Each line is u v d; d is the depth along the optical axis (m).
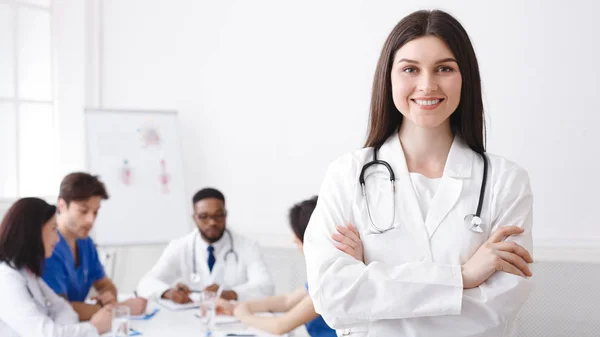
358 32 3.68
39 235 2.31
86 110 3.91
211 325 2.34
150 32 4.21
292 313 2.29
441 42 1.23
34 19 3.98
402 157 1.34
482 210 1.29
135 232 3.84
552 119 3.25
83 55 4.16
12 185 3.89
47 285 2.47
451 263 1.25
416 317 1.22
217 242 3.17
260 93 3.96
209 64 4.09
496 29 3.35
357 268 1.24
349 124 3.72
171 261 3.16
